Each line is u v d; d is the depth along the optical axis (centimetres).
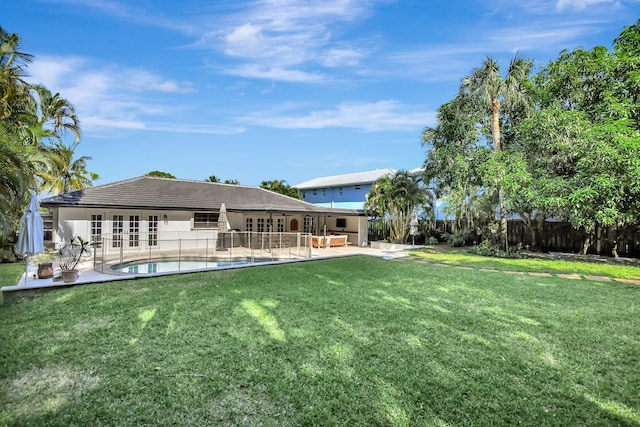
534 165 1564
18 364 426
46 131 1512
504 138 1981
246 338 512
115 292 796
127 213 1656
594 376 409
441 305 711
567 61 1602
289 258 1497
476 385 383
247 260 1491
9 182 948
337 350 472
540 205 1428
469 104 1909
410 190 2195
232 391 366
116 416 323
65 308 666
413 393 365
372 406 342
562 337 530
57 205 1398
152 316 615
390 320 605
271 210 1873
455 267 1249
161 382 383
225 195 2133
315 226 2548
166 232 1783
